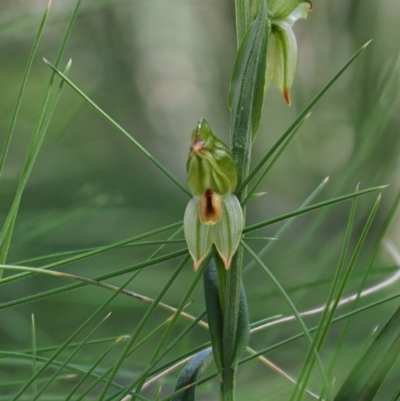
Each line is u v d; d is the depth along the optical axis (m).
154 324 0.48
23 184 0.32
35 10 0.47
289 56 0.31
